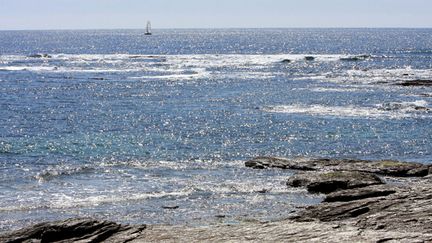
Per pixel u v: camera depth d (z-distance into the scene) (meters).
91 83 107.62
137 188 37.19
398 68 141.75
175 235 23.17
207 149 51.59
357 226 23.80
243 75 123.69
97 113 73.06
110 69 139.75
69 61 167.75
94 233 23.80
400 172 40.09
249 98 86.75
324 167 41.88
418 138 56.72
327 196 31.72
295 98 85.94
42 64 154.38
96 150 50.91
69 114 72.12
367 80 111.12
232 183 38.28
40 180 39.66
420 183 35.94
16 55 199.00
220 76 121.38
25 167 44.06
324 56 193.00
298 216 27.48
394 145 53.78
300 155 49.72
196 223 28.97
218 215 30.52
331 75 123.06
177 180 39.44
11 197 34.94
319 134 58.75
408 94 89.44
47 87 100.88
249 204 32.94
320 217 26.86
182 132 60.00
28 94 91.62
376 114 70.94
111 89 98.94
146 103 82.56
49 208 32.28
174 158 47.69
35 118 68.88
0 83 106.19
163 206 32.53
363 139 56.47
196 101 84.38
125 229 24.42
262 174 41.19
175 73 129.00
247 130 60.97
